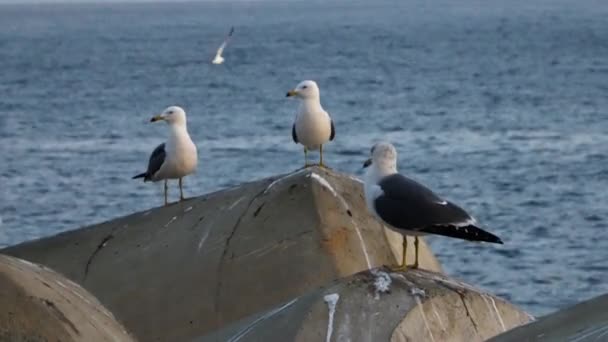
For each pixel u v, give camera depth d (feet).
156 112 170.40
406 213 37.22
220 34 484.74
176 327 43.88
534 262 75.00
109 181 104.83
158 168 49.67
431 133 138.10
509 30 466.29
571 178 104.37
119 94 207.10
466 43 371.35
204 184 102.94
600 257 76.23
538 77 231.91
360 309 36.17
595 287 70.49
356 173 111.96
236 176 106.83
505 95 191.31
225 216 45.68
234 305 43.37
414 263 41.47
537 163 112.68
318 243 43.34
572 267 74.08
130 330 44.14
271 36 454.40
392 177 38.19
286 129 141.38
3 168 113.19
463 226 36.91
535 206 92.89
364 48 354.95
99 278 46.09
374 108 171.42
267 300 42.98
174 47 378.94
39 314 31.63
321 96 196.24
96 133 141.38
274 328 36.55
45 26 652.07
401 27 530.68
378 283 37.04
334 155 119.65
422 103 178.50
